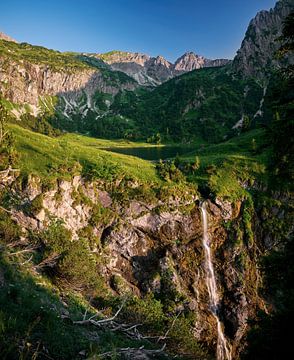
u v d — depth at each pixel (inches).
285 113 598.5
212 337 2127.2
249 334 732.0
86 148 2965.1
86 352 586.6
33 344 509.7
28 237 1497.3
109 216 2313.0
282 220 2706.7
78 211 2233.0
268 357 633.6
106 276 2098.9
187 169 2957.7
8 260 927.7
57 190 2158.0
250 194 2847.0
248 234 2598.4
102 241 2258.9
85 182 2367.1
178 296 2102.6
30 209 1959.9
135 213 2372.0
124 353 725.9
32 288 847.1
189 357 1240.2
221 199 2650.1
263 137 642.8
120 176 2461.9
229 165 3048.7
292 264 631.2
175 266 2321.6
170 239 2405.3
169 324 1310.3
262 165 3075.8
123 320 1211.2
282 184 653.9
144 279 2228.1
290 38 589.6
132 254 2285.9
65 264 1238.3
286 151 595.8
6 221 1502.2
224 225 2625.5
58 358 520.4
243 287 2368.4
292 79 590.9
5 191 1934.1
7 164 2047.2
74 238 2116.1
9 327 501.7
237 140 4549.7
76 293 1238.9
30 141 2522.1
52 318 636.1
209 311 2252.7
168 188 2527.1
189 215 2514.8
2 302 584.4
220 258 2512.3
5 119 1444.4
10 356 447.2
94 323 812.0
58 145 2679.6
